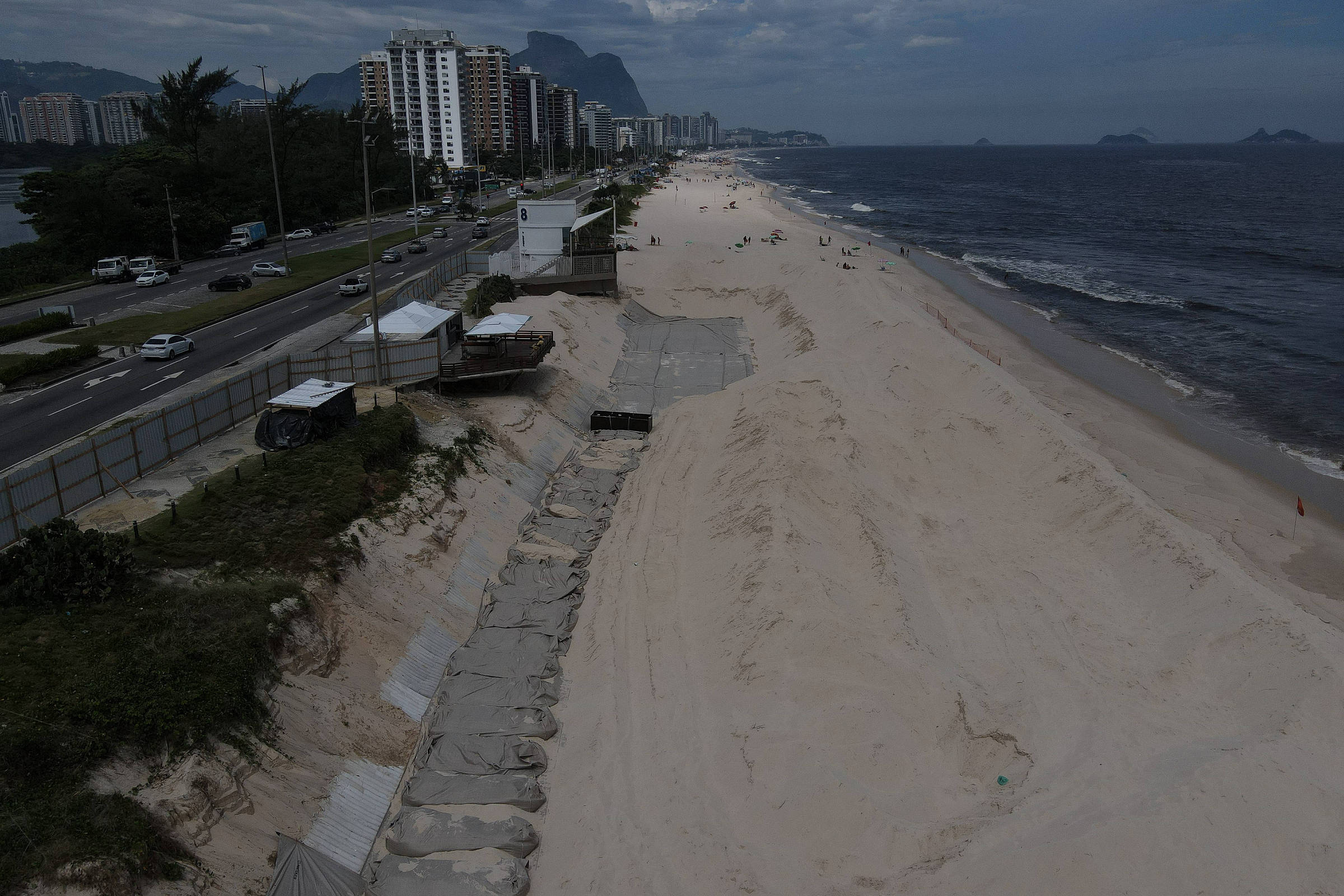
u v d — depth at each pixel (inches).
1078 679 866.8
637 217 4884.4
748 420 1428.4
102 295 2356.1
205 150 3767.2
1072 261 3855.8
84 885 506.3
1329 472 1524.4
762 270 2847.0
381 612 906.1
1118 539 1133.1
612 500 1326.3
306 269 2854.3
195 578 824.3
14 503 860.0
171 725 634.2
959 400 1619.1
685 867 655.1
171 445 1111.6
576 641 960.3
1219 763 695.1
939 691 827.4
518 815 709.3
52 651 678.5
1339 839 627.5
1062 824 656.4
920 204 6943.9
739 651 893.8
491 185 7273.6
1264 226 5118.1
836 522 1125.7
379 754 761.6
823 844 666.8
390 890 627.8
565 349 1905.8
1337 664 812.6
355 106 4884.4
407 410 1275.8
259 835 624.4
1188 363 2176.4
